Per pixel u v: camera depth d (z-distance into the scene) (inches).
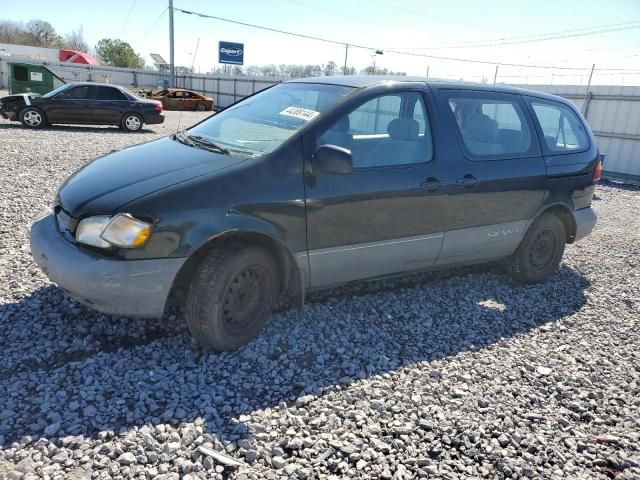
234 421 105.7
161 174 128.0
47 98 624.7
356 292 177.0
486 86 182.2
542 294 194.5
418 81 165.3
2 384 111.3
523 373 136.6
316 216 137.1
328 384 122.9
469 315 169.8
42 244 127.6
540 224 191.6
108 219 117.2
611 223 337.7
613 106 577.9
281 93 167.5
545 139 191.6
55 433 97.6
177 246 119.2
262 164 131.1
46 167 353.7
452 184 161.5
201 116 1105.4
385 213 149.1
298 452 99.0
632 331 169.8
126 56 2842.0
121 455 93.4
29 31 3474.4
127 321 142.0
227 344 131.2
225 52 1763.0
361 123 147.9
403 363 136.1
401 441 104.5
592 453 107.7
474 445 106.2
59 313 142.6
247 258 128.6
